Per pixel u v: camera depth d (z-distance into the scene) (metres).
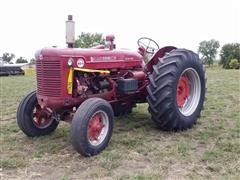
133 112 7.01
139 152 4.60
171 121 5.34
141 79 5.73
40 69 4.80
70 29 4.87
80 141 4.35
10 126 6.14
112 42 5.49
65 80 4.66
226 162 4.17
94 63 4.98
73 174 3.96
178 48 5.80
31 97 5.32
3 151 4.78
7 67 26.86
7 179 3.87
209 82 13.14
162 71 5.30
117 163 4.19
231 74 17.80
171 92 5.23
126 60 5.55
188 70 5.61
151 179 3.70
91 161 4.33
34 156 4.54
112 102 5.42
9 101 9.54
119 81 5.36
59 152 4.68
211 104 7.90
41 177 3.92
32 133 5.36
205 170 3.96
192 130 5.62
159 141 5.06
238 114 6.78
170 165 4.12
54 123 5.57
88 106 4.46
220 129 5.67
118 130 5.68
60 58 4.62
